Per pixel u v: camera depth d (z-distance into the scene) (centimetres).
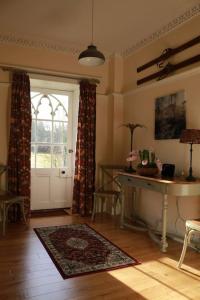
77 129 439
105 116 464
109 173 451
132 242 317
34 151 445
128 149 438
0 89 389
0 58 388
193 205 307
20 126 386
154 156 348
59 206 466
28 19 337
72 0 292
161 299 201
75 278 228
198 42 307
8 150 386
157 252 289
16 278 226
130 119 433
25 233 338
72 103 472
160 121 362
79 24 349
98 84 456
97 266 251
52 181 460
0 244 300
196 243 296
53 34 380
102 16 327
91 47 283
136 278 231
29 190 396
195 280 231
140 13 320
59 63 425
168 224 342
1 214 384
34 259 263
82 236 331
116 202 430
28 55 404
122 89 455
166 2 296
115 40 399
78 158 431
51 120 457
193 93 311
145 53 400
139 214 402
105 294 205
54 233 339
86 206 434
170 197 339
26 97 392
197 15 310
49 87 450
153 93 379
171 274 240
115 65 449
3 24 351
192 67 313
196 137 275
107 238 328
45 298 198
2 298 197
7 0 292
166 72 349
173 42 346
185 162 321
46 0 292
